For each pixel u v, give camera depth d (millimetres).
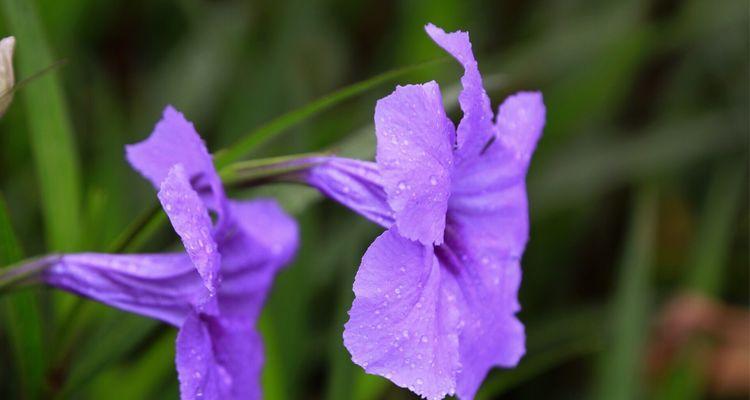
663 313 481
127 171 461
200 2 501
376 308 316
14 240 348
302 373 455
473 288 336
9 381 442
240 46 483
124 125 482
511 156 344
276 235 354
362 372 398
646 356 463
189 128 335
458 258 337
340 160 340
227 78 490
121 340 371
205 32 497
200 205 321
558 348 484
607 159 503
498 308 340
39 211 460
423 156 318
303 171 341
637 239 428
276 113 453
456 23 480
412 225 317
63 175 377
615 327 426
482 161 341
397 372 318
